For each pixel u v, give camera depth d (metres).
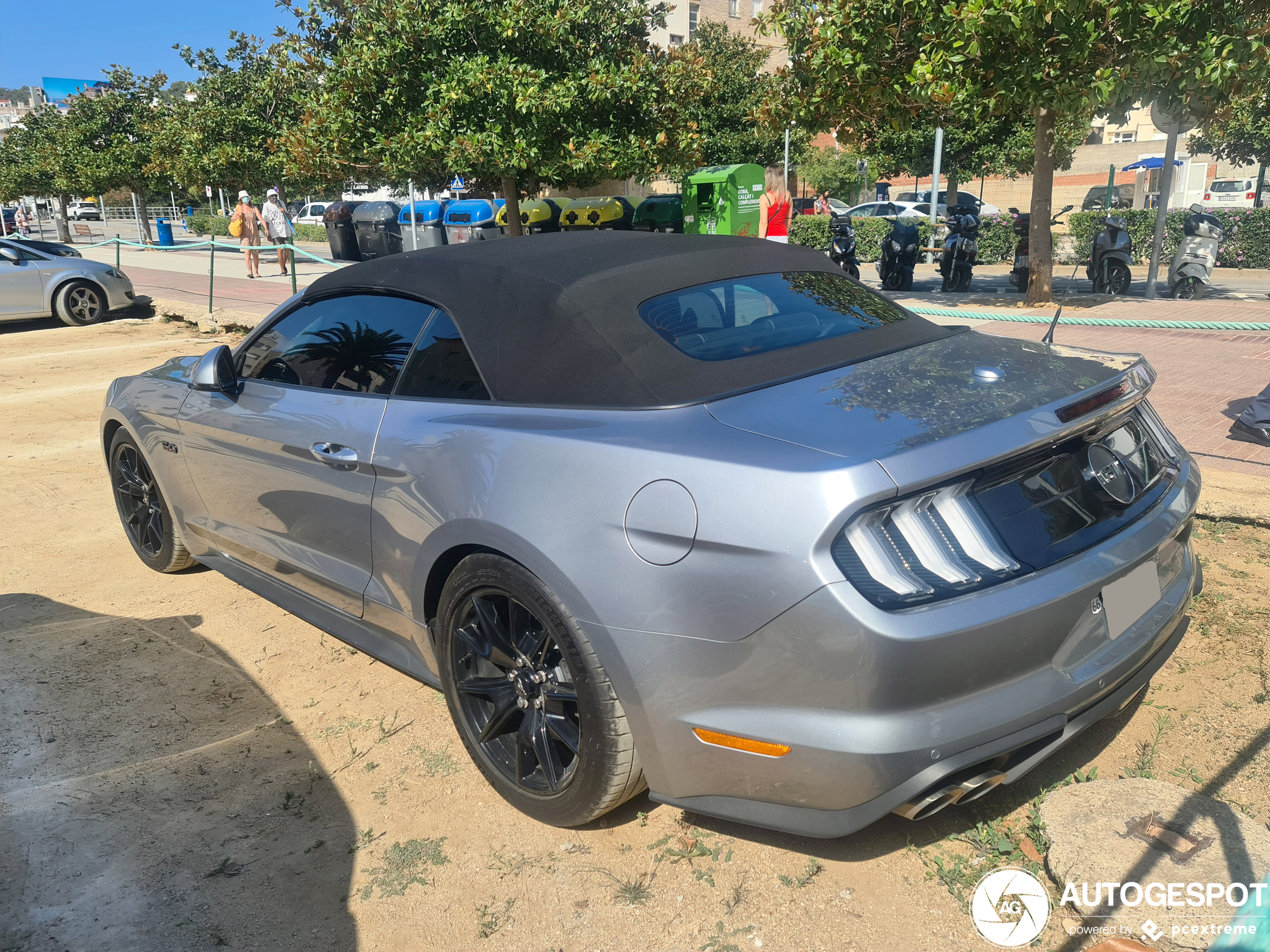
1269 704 2.87
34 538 5.11
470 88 10.95
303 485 3.24
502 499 2.44
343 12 12.14
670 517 2.13
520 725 2.71
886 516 2.00
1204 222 12.87
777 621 2.00
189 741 3.12
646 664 2.20
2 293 13.05
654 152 11.90
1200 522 4.26
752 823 2.19
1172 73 9.72
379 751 3.01
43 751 3.08
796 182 39.84
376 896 2.38
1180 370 7.70
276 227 19.33
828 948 2.12
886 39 10.73
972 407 2.22
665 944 2.17
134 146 32.41
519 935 2.23
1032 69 9.80
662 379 2.44
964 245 14.66
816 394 2.35
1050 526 2.16
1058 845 2.31
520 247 3.14
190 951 2.22
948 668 1.96
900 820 2.53
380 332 3.13
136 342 11.90
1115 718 2.89
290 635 3.87
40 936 2.28
